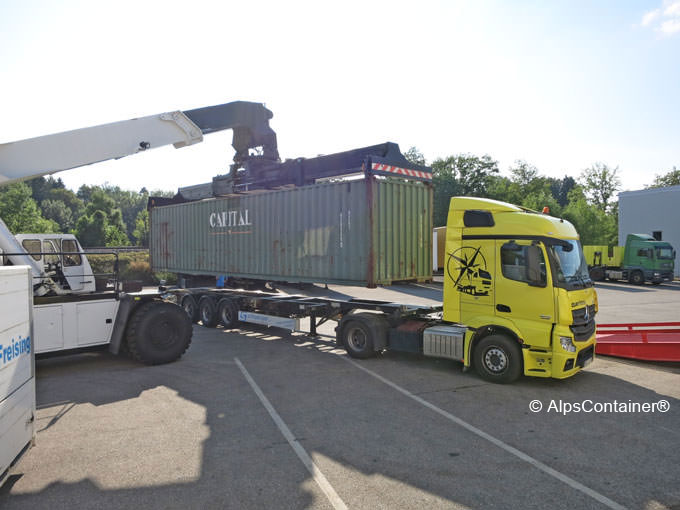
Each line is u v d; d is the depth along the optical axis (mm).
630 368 8148
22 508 3688
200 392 6742
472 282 7484
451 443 4898
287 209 11039
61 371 8031
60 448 4824
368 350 8664
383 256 9258
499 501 3744
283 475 4195
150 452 4707
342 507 3652
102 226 55469
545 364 6781
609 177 58375
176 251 15422
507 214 7250
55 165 7156
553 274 6734
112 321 8422
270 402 6266
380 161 9266
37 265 8367
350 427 5355
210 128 10672
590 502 3732
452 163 57469
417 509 3619
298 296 11867
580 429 5301
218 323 12914
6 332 3830
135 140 7965
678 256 32469
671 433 5203
